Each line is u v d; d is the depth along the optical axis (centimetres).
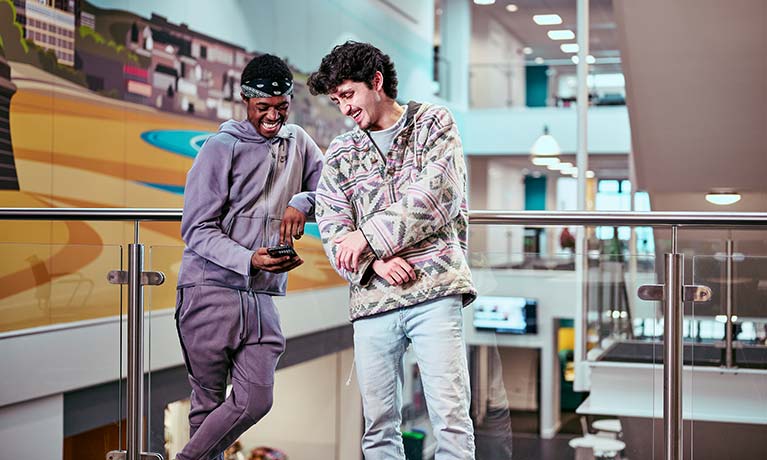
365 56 218
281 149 259
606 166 1725
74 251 275
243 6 894
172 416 268
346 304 259
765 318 250
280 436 262
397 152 223
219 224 254
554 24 1655
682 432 255
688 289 255
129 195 697
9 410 279
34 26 595
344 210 228
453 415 220
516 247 1402
